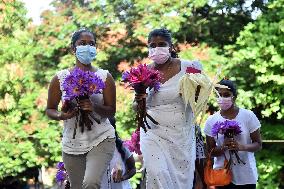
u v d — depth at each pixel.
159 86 8.29
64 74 8.20
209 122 10.15
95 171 7.75
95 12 25.41
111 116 8.06
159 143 8.45
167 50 8.48
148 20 24.22
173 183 8.49
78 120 7.90
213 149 9.91
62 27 25.45
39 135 23.62
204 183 9.92
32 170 25.83
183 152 8.52
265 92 22.58
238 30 25.73
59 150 23.56
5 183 25.72
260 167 22.64
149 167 8.34
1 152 23.52
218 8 25.61
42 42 25.41
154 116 8.52
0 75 24.33
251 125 9.99
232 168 9.81
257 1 26.05
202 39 25.67
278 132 22.95
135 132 10.40
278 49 22.19
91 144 7.91
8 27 26.30
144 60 23.86
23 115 24.62
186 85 8.45
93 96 8.05
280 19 22.83
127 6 25.45
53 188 24.64
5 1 26.12
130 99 22.72
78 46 8.10
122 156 9.76
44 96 24.03
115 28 24.83
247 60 22.64
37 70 26.05
